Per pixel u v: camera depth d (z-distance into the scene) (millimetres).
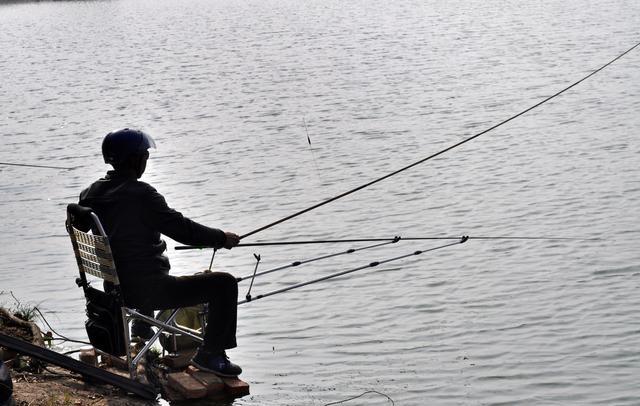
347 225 15680
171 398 8031
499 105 28500
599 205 15766
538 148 21000
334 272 13023
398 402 8742
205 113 31578
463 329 10680
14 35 88375
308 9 94750
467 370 9523
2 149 26562
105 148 7840
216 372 8211
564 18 60906
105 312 7773
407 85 34750
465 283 12250
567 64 37688
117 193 7711
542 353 9883
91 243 7684
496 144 21891
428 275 12633
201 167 21703
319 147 23406
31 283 12969
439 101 30125
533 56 41438
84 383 7961
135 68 50594
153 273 7719
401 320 11023
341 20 75938
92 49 66438
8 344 7609
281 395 8852
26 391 7570
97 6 138375
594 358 9719
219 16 95250
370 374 9445
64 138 28203
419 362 9734
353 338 10508
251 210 17297
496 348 10070
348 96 32844
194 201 18312
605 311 11039
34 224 16891
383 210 16500
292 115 29391
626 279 12109
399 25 66188
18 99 39875
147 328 8766
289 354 10031
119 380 7766
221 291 8078
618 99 27422
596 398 8844
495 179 18234
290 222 16094
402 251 13875
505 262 13031
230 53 54500
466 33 55875
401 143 23219
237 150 23844
